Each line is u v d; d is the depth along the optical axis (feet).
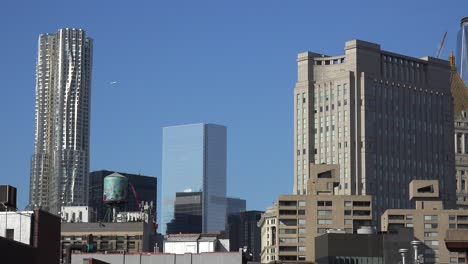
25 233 463.42
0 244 379.14
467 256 389.19
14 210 491.72
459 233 391.24
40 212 469.16
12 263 397.60
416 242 510.58
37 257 458.50
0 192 496.23
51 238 483.10
